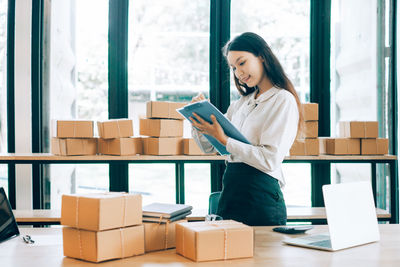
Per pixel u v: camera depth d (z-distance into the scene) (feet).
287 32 11.14
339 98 11.28
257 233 5.02
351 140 9.42
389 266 3.84
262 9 11.03
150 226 4.36
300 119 5.74
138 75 10.91
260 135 5.51
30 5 10.26
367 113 11.09
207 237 3.97
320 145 9.84
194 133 6.63
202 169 11.35
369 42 11.02
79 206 4.03
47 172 10.71
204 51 11.05
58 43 10.68
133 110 10.93
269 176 5.52
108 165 11.12
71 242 4.10
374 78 10.95
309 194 11.43
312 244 4.47
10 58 10.32
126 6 10.55
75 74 10.78
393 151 10.75
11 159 8.72
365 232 4.65
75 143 8.79
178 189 10.24
